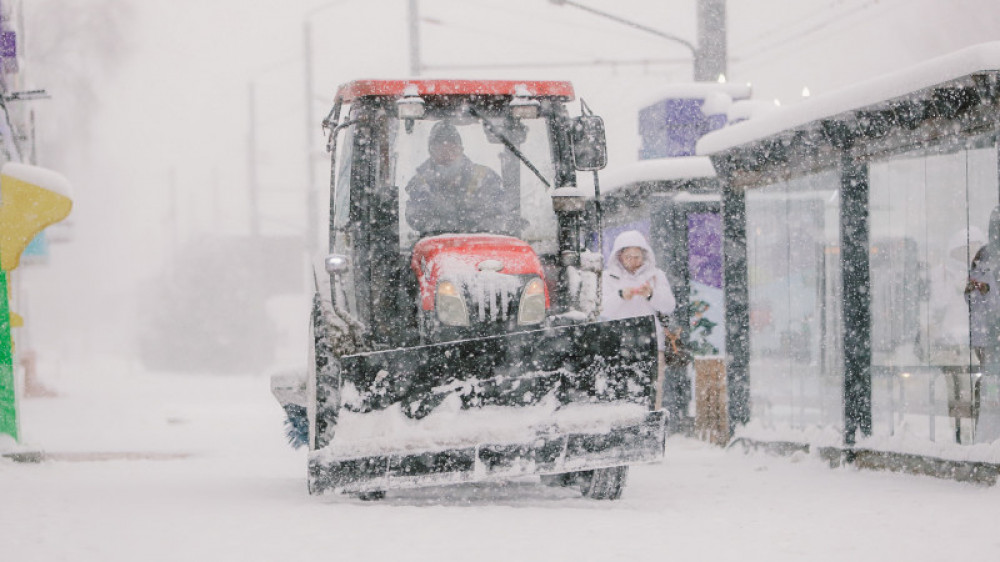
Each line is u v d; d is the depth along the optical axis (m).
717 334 23.14
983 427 14.35
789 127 16.56
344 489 12.22
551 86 14.04
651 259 19.05
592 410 12.31
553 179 13.95
